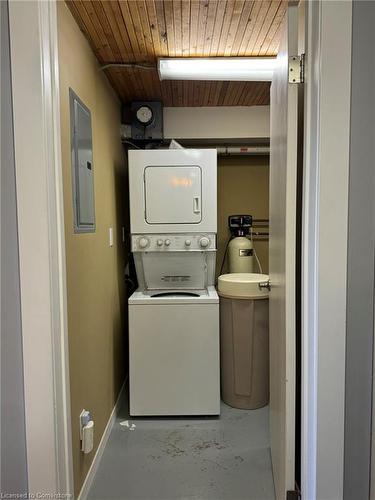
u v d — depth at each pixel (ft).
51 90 3.72
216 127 10.28
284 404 4.61
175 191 8.50
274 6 5.49
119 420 8.08
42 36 3.55
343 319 3.60
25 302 3.60
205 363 8.05
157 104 9.70
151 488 5.90
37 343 3.62
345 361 3.64
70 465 4.05
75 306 5.39
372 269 3.60
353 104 3.50
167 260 8.78
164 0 5.28
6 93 3.52
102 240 7.24
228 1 5.36
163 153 8.46
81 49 6.04
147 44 6.66
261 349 8.52
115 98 8.90
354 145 3.53
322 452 3.65
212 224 8.56
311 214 3.70
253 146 11.00
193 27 6.14
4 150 3.55
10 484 3.74
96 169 6.86
